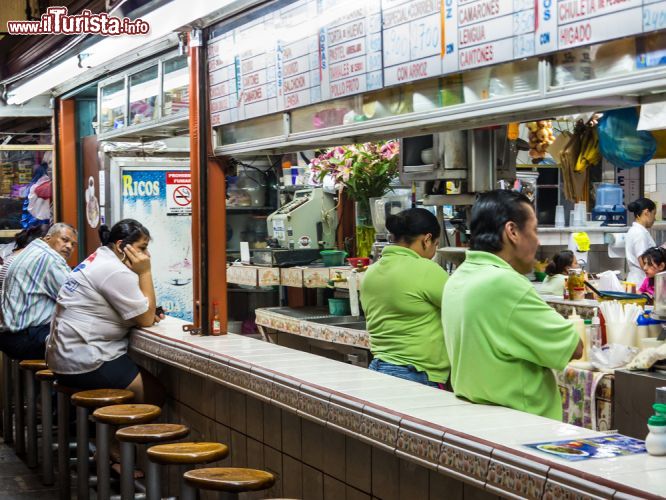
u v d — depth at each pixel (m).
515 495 2.25
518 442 2.40
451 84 3.12
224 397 4.43
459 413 2.78
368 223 5.90
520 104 2.82
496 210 2.91
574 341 2.75
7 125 8.48
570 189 5.07
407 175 4.43
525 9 2.73
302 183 7.03
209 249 4.86
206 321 4.87
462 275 2.97
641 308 3.99
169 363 4.68
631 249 7.28
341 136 3.72
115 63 5.92
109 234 5.29
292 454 3.75
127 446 3.95
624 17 2.44
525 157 8.51
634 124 3.90
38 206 8.15
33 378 5.99
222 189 4.84
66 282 5.23
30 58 6.26
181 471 4.09
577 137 4.93
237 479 3.02
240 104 4.40
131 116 5.89
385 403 2.96
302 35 3.83
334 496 3.43
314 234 6.46
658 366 3.27
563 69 2.69
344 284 5.61
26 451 6.40
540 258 7.79
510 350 2.81
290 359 4.02
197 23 4.64
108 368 5.09
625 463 2.17
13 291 6.02
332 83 3.65
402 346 3.84
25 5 6.66
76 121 7.77
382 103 3.45
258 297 7.06
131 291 5.11
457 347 2.95
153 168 7.23
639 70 2.47
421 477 2.88
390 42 3.30
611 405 3.42
